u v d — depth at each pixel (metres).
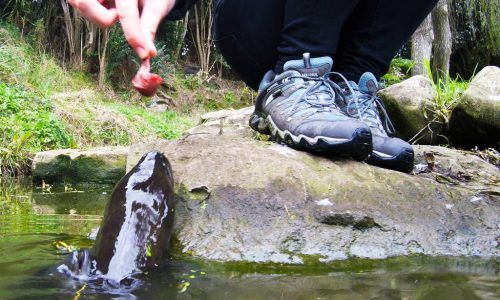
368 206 1.47
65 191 3.14
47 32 9.86
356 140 1.56
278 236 1.38
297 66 1.77
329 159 1.65
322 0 1.70
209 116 3.90
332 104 1.73
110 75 10.31
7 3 9.54
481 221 1.48
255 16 1.91
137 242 1.25
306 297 0.99
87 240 1.50
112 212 1.34
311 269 1.22
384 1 1.83
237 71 2.11
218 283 1.09
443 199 1.53
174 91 11.34
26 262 1.22
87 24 9.76
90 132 5.84
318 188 1.51
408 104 2.90
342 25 1.83
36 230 1.68
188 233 1.41
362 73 1.92
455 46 13.41
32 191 3.13
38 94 6.14
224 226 1.42
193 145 1.73
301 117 1.69
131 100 9.98
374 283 1.09
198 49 13.16
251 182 1.52
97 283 1.07
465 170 2.03
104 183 3.60
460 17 12.84
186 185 1.53
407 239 1.40
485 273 1.17
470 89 2.80
